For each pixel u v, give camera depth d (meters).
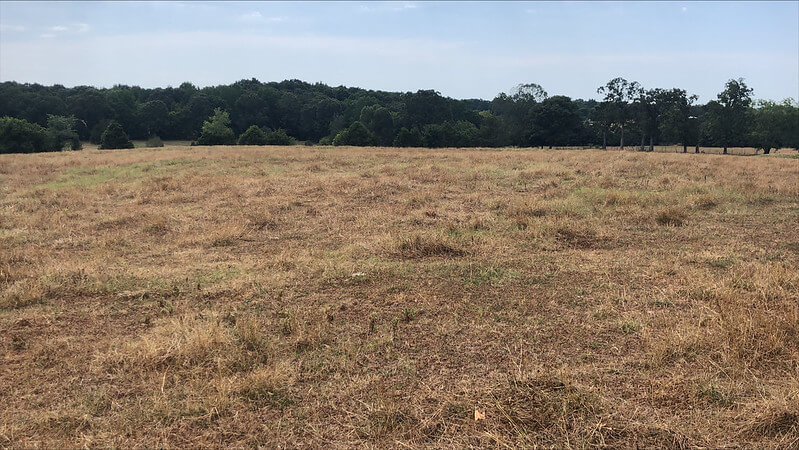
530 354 3.84
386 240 7.11
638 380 3.45
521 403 3.15
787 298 4.65
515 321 4.45
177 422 3.02
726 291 4.81
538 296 5.04
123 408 3.17
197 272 5.96
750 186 11.32
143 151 29.84
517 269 5.92
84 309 4.84
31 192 12.54
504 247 6.87
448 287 5.34
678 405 3.14
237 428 2.98
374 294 5.15
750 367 3.54
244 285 5.43
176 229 8.30
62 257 6.70
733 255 6.33
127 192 12.23
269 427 2.99
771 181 12.59
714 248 6.72
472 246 6.93
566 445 2.75
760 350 3.67
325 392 3.35
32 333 4.30
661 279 5.47
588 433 2.85
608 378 3.47
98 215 9.55
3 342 4.12
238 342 4.01
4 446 2.80
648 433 2.89
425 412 3.12
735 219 8.55
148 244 7.44
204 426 3.01
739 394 3.23
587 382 3.42
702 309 4.53
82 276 5.69
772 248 6.74
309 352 3.89
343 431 2.96
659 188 11.63
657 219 8.48
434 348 3.96
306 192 11.80
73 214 9.62
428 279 5.61
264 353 3.85
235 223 8.41
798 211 9.12
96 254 6.78
